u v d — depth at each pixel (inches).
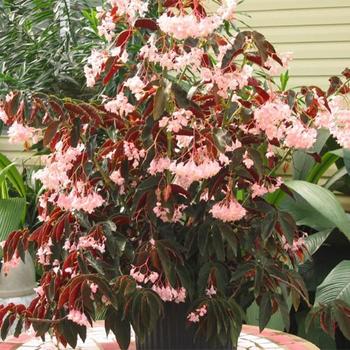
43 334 45.9
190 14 43.9
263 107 45.7
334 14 127.0
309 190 89.2
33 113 45.5
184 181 48.9
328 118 48.7
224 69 45.6
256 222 49.8
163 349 51.1
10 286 97.1
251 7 130.1
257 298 51.0
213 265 48.1
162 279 47.4
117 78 95.9
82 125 47.8
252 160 46.5
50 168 47.4
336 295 89.7
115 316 46.1
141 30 60.0
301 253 53.6
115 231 47.9
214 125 48.2
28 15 128.0
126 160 47.8
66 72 118.2
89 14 115.7
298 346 60.4
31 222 115.8
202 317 48.9
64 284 47.8
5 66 123.9
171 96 45.4
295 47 128.9
